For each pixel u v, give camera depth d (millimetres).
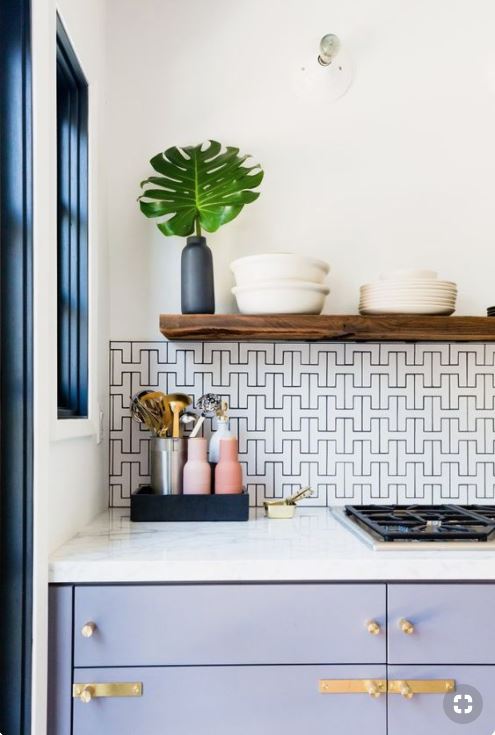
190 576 1179
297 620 1194
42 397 1103
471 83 1850
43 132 1111
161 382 1795
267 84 1837
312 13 1840
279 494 1795
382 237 1837
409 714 1192
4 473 1078
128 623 1182
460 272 1838
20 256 1076
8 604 1074
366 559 1196
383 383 1814
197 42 1833
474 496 1804
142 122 1818
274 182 1830
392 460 1806
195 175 1684
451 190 1845
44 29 1121
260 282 1551
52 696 1167
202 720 1181
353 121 1841
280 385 1807
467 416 1814
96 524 1543
